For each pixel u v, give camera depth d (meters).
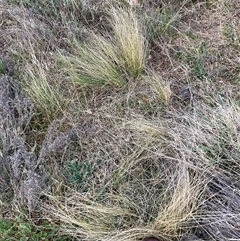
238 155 1.28
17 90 1.48
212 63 1.50
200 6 1.65
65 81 1.51
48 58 1.56
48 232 1.24
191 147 1.29
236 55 1.51
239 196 1.22
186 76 1.48
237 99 1.42
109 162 1.34
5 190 1.32
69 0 1.67
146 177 1.31
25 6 1.70
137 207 1.25
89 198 1.28
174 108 1.42
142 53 1.49
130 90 1.47
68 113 1.45
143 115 1.41
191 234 1.19
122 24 1.54
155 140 1.33
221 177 1.25
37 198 1.28
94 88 1.50
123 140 1.36
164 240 1.19
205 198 1.23
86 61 1.49
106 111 1.44
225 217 1.18
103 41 1.51
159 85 1.43
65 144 1.38
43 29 1.60
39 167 1.33
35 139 1.41
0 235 1.24
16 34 1.62
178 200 1.19
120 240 1.17
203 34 1.58
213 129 1.31
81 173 1.33
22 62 1.56
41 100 1.46
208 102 1.40
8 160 1.33
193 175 1.27
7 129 1.36
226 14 1.61
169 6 1.66
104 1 1.65
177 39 1.58
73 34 1.57
